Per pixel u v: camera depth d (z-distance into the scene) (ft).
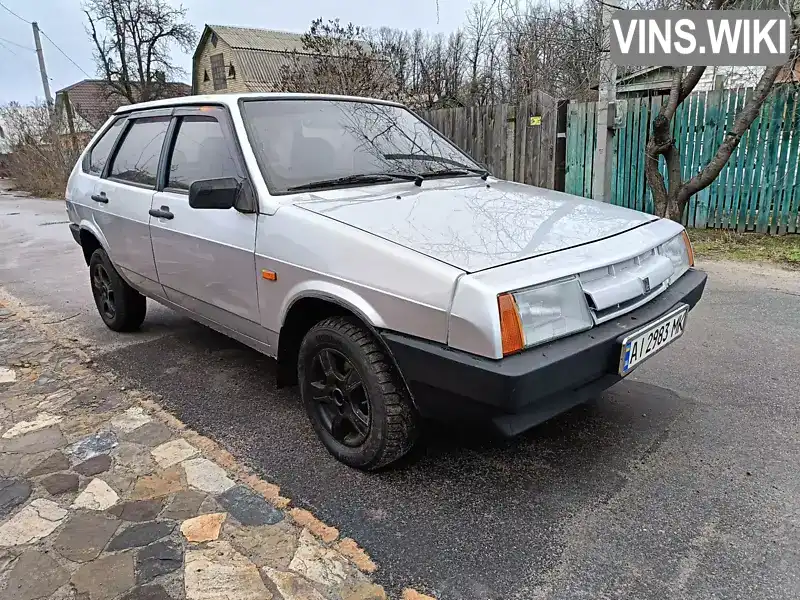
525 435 9.53
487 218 8.54
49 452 9.20
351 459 8.61
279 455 9.11
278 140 10.00
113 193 13.25
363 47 46.37
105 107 105.40
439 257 7.11
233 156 9.78
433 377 6.99
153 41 100.99
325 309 8.98
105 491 8.13
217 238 9.98
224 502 7.88
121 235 13.04
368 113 11.87
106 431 9.89
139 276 13.02
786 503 7.67
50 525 7.41
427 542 7.10
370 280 7.55
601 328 7.36
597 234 8.29
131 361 13.12
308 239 8.36
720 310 15.26
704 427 9.63
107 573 6.57
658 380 11.37
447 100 54.85
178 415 10.48
